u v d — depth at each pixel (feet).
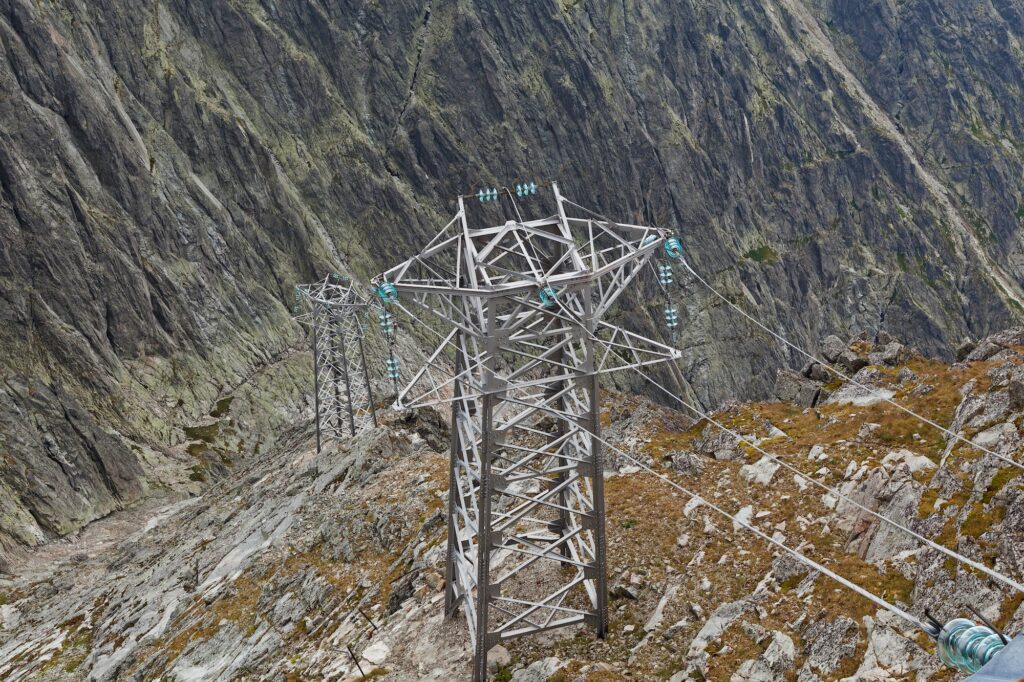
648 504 129.18
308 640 138.82
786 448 133.80
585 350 100.94
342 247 568.00
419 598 128.98
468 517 110.73
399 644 118.62
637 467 144.05
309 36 625.82
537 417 187.73
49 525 319.06
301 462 242.99
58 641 196.24
